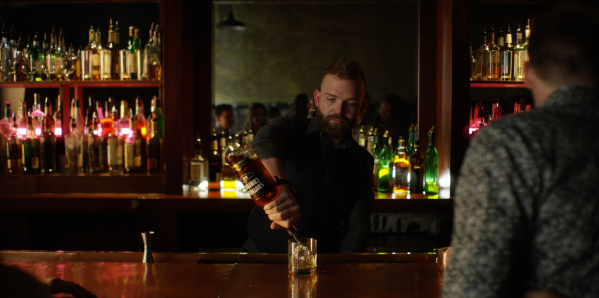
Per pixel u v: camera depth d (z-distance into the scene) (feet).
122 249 7.18
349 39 8.41
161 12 7.47
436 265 3.71
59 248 7.24
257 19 8.43
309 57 8.46
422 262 4.00
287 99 8.50
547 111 1.97
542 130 1.90
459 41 7.10
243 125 8.49
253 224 5.26
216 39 8.44
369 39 8.39
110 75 7.66
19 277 1.46
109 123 7.68
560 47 2.01
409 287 3.12
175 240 7.04
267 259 3.96
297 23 8.43
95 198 6.98
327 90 4.78
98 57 7.66
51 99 8.38
